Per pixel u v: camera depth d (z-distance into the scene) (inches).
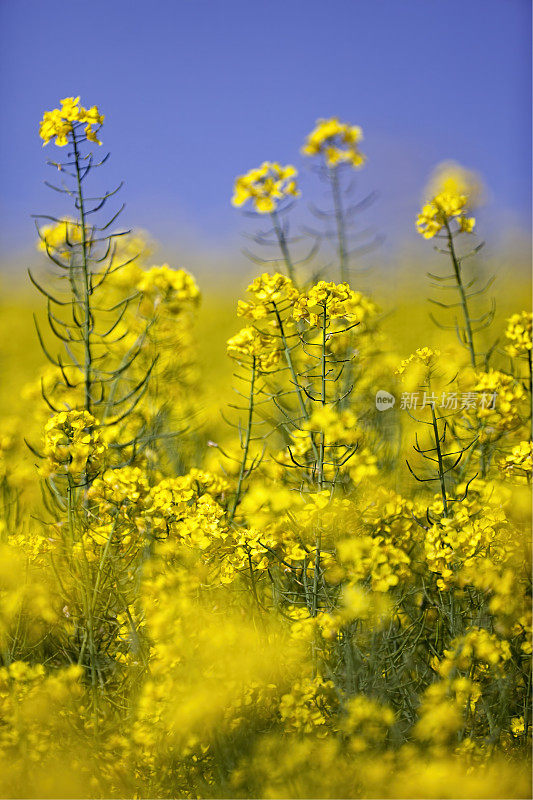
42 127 75.5
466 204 77.3
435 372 76.2
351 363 78.4
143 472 75.0
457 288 77.0
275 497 75.3
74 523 74.3
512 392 75.0
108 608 74.5
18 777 71.1
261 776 70.8
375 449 77.3
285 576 76.0
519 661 73.7
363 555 72.7
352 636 72.7
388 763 70.9
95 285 77.5
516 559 74.0
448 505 74.2
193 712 70.7
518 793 70.6
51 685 71.6
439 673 72.5
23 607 75.0
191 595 73.1
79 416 73.7
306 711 71.7
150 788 71.3
